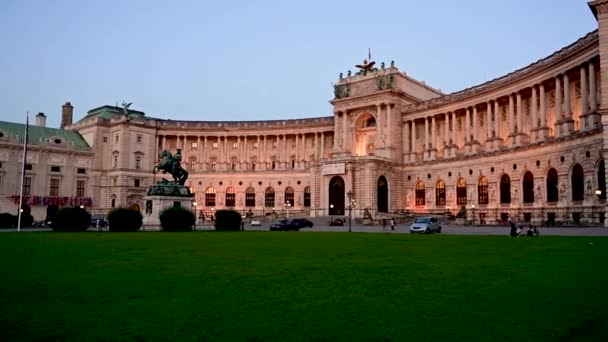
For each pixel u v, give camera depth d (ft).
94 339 34.14
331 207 360.69
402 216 325.42
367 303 45.88
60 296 48.83
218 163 459.32
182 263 76.95
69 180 403.95
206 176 454.40
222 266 73.05
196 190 454.81
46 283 56.39
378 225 300.81
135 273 65.00
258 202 440.86
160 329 36.73
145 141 436.76
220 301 46.75
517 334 35.53
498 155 291.79
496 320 39.37
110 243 121.80
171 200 222.28
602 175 208.74
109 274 63.93
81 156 413.18
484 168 303.89
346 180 351.25
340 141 396.16
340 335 35.42
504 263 75.77
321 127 431.84
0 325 37.63
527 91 285.84
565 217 233.76
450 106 342.03
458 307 44.01
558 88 253.65
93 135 424.05
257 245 117.39
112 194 420.77
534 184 261.65
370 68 388.37
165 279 59.77
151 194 221.25
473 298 47.85
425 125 360.89
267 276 62.49
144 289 52.90
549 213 247.09
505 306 44.24
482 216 297.12
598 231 174.40
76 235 161.38
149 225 216.74
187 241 131.75
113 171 422.82
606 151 192.03
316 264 75.82
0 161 366.63
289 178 435.12
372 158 342.44
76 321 38.91
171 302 46.21
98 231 198.70
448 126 344.90
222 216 222.69
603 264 72.74
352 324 38.40
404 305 44.98
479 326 37.70
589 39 223.51
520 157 273.54
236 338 34.60
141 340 34.06
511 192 279.90
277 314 41.57
